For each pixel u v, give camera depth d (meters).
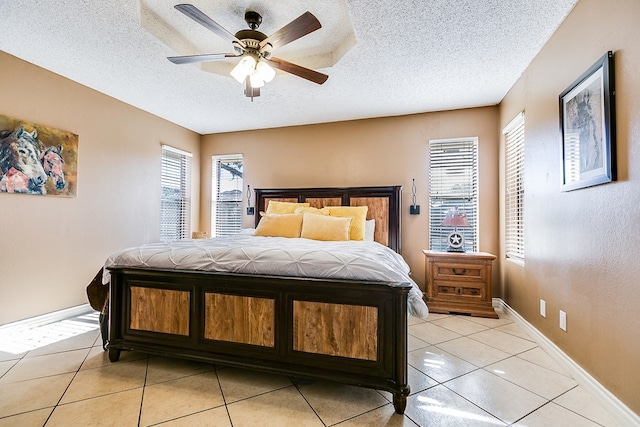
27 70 2.75
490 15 2.09
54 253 2.98
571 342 2.04
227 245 2.37
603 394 1.70
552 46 2.31
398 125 4.11
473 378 2.00
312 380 1.99
